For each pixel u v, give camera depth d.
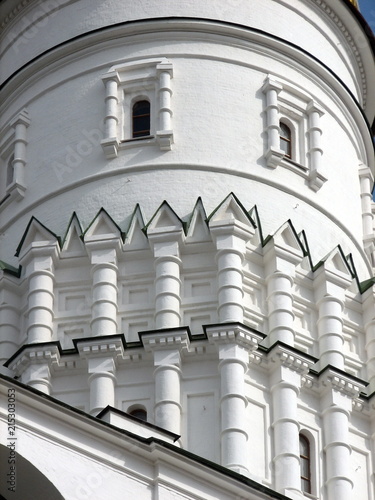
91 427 44.75
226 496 46.38
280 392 58.56
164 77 65.31
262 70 66.56
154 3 67.38
